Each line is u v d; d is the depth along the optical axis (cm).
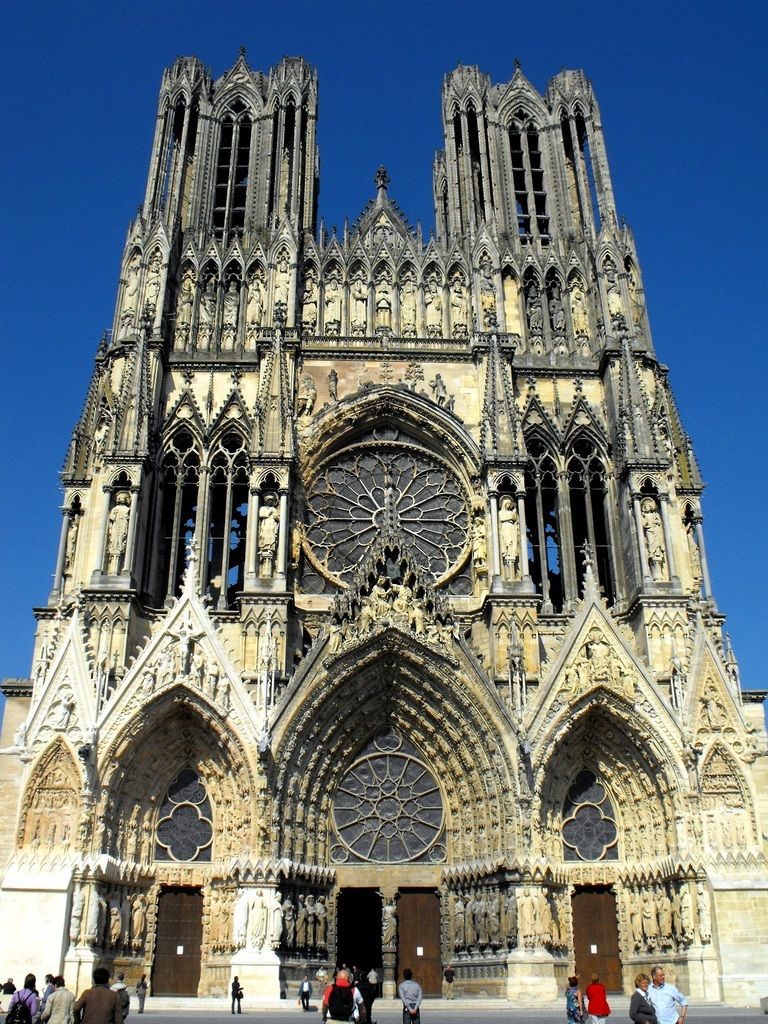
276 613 5506
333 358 6488
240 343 6525
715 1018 3797
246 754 5056
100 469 5934
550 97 7769
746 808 5109
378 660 5441
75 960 4528
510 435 6066
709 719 5250
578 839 5359
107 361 6550
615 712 5319
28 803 4850
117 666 5303
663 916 5066
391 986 5075
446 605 5478
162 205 7056
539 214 7562
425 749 5519
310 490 6222
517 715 5216
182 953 5019
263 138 7381
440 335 6694
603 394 6512
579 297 6869
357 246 6906
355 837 5362
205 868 5134
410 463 6394
